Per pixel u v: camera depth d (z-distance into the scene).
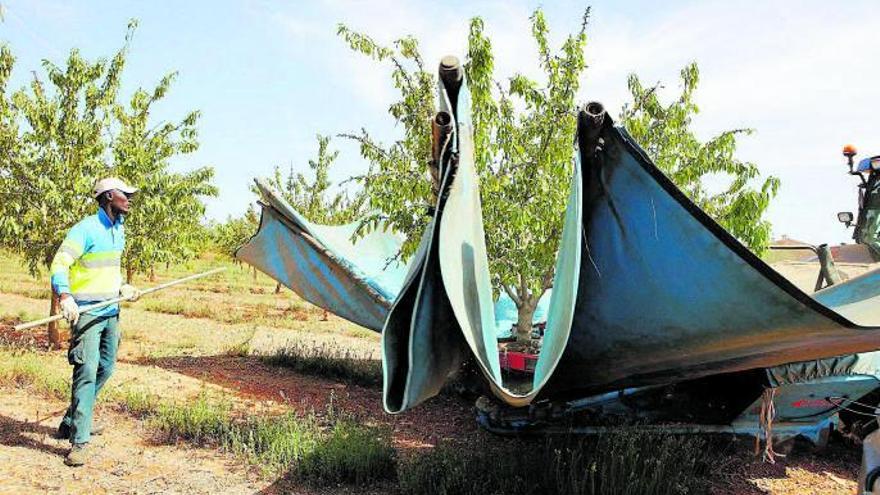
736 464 5.79
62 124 8.86
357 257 9.21
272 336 12.49
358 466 5.03
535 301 7.38
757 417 5.67
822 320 3.47
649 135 6.99
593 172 3.83
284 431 5.69
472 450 5.43
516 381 6.64
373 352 11.07
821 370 5.30
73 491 4.40
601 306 4.12
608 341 4.27
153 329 12.30
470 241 4.19
